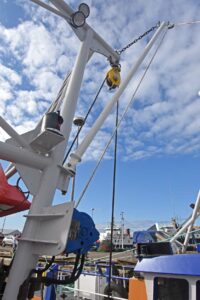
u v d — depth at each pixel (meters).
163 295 3.70
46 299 6.46
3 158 2.83
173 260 3.70
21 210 3.30
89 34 4.16
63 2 3.94
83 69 3.92
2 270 2.88
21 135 3.14
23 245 2.79
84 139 3.66
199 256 3.52
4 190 2.98
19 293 2.61
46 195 2.97
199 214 6.81
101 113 3.95
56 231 2.57
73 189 4.15
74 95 3.66
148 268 3.91
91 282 7.48
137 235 8.15
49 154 3.19
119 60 5.03
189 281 3.45
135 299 5.02
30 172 3.03
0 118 2.77
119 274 8.23
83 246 2.71
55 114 3.00
